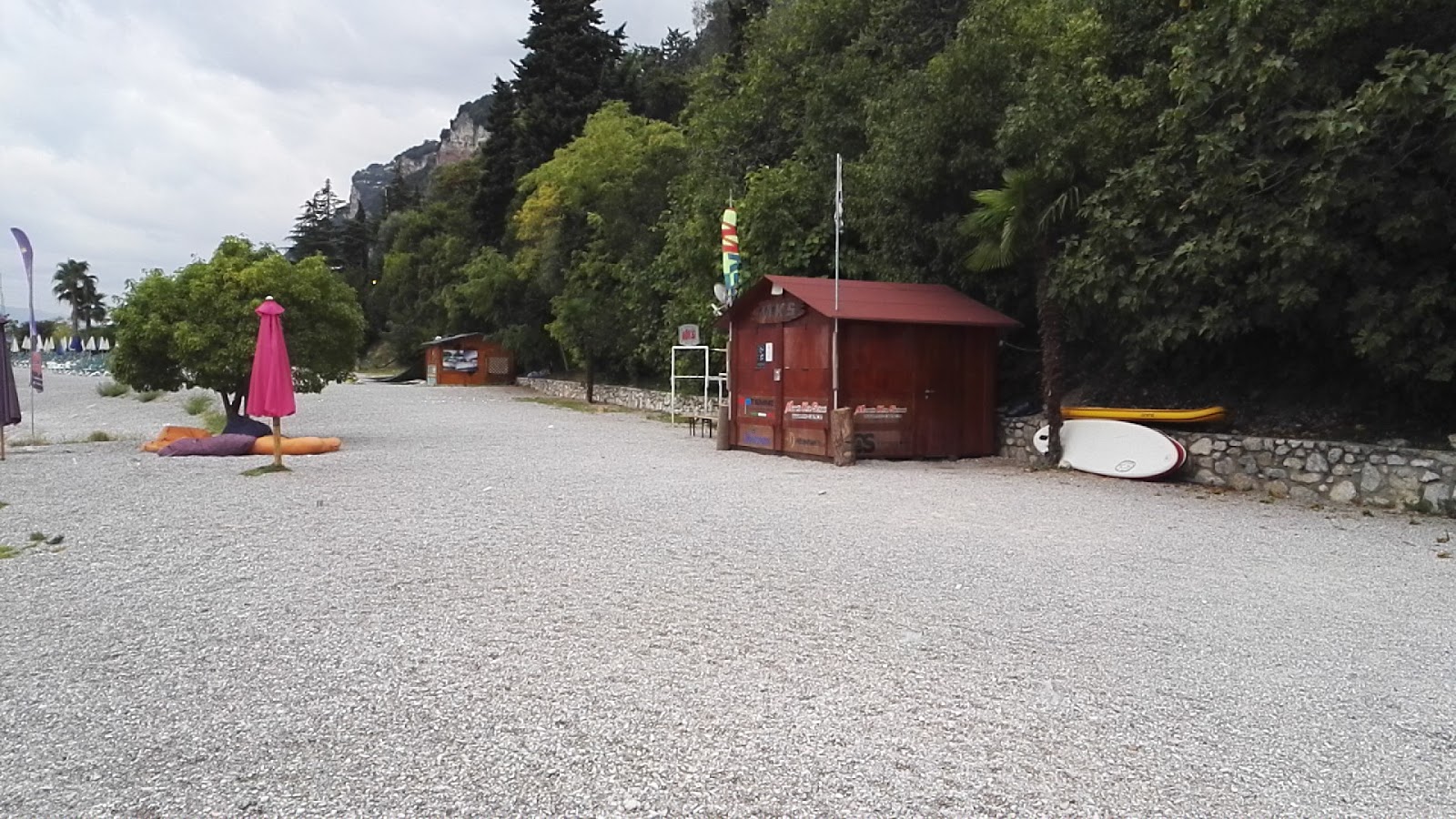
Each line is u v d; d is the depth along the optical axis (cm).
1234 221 1073
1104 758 397
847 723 430
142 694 459
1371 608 645
